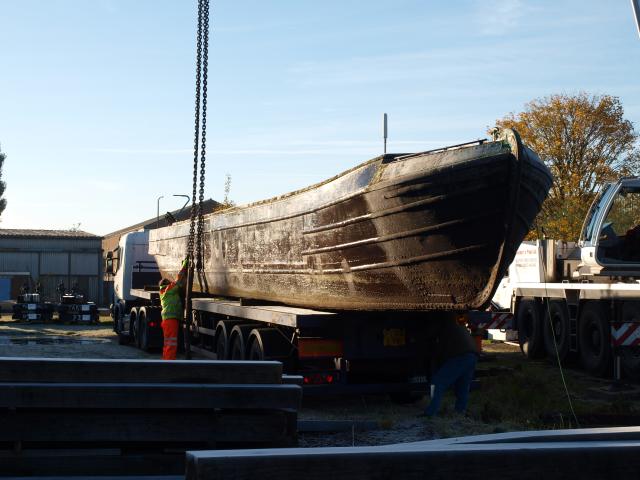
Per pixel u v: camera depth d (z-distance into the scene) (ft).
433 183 25.09
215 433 16.12
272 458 8.11
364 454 8.22
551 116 128.16
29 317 95.25
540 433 9.07
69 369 16.26
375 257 28.17
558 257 50.75
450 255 25.86
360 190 27.53
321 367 30.58
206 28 34.01
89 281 176.96
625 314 40.29
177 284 42.06
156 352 56.65
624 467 8.40
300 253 32.65
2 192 131.85
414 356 30.81
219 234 42.50
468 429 27.04
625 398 35.14
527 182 24.48
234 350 36.81
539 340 50.57
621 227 43.27
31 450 15.75
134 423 15.88
